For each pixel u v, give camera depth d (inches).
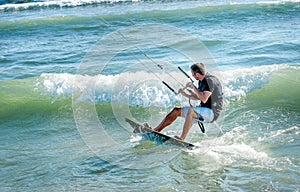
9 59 498.9
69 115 328.5
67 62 475.8
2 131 304.2
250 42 516.4
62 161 248.4
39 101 350.3
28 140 285.0
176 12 746.2
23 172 236.1
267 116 301.3
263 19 660.1
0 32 661.3
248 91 341.4
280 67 375.6
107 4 892.6
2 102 347.6
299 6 735.7
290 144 253.6
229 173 222.8
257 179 214.5
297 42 502.0
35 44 576.7
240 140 263.7
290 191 201.5
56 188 216.2
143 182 219.5
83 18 730.8
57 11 831.1
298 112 305.7
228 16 694.5
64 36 620.4
